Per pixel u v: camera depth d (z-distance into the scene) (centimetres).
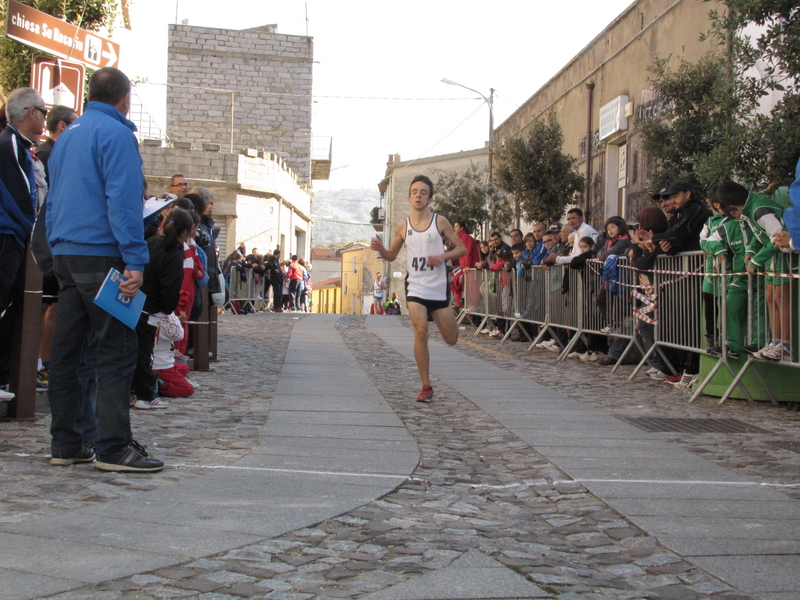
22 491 372
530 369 925
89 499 361
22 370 534
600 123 1552
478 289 1481
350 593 261
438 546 315
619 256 895
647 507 379
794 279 622
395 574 281
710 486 419
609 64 1533
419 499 390
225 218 2916
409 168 4541
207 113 3850
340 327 1631
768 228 625
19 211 501
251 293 2320
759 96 780
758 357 654
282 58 3900
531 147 1620
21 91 508
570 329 1061
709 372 714
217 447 489
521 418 615
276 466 443
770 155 730
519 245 1235
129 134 412
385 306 3588
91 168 405
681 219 761
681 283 750
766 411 645
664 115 1016
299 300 2891
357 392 731
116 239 406
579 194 1666
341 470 439
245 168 2950
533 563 300
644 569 298
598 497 398
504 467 468
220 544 303
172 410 610
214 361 933
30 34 723
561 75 1834
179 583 261
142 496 369
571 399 707
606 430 570
